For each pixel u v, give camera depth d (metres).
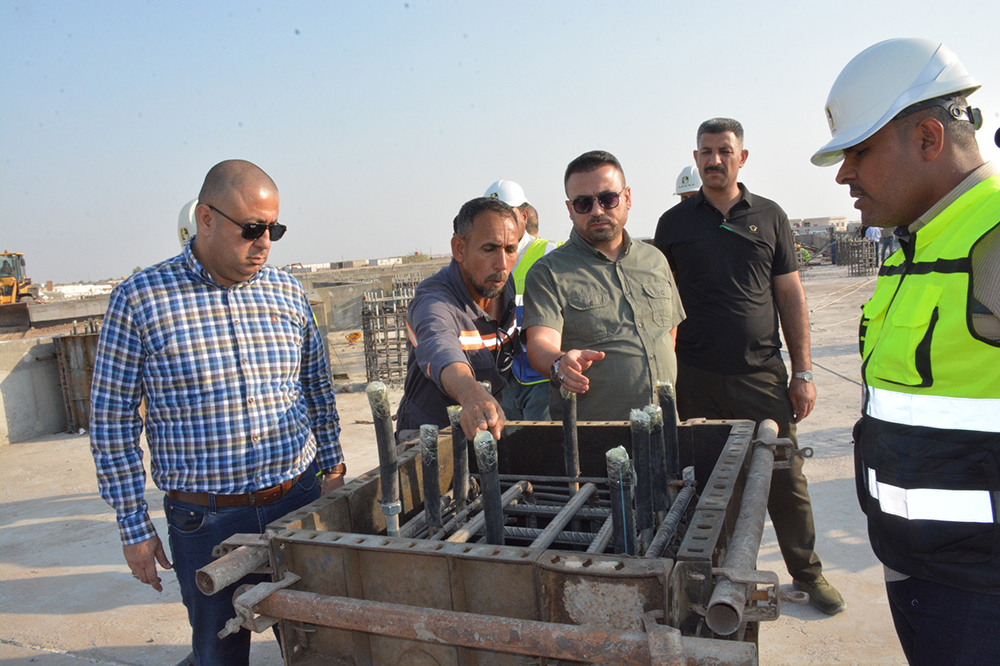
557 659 1.36
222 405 2.19
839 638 2.95
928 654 1.56
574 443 2.25
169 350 2.15
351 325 18.48
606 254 3.05
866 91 1.61
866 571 3.49
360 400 9.34
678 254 3.44
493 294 2.48
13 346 8.18
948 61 1.57
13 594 4.04
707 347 3.37
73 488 6.13
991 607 1.45
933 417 1.49
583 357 2.18
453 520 2.03
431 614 1.34
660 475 1.88
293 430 2.36
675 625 1.26
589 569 1.27
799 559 3.15
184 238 4.19
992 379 1.41
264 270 2.38
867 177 1.65
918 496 1.50
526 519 2.28
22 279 29.56
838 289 20.02
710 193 3.34
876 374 1.64
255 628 1.52
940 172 1.57
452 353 2.12
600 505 2.20
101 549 4.65
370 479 2.00
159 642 3.41
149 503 5.52
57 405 8.66
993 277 1.39
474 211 2.35
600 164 2.94
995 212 1.41
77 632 3.54
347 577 1.54
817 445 5.55
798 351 3.44
